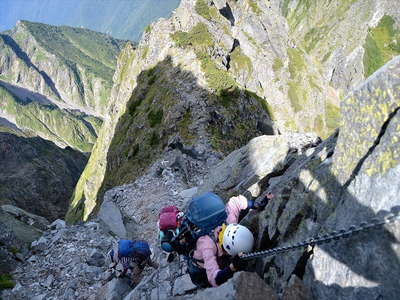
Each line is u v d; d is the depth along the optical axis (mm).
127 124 71000
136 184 22750
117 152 68062
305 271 4859
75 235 15789
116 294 10203
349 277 4023
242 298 4676
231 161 11820
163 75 64875
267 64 79062
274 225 6008
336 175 4836
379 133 4090
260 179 9016
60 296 11969
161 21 78625
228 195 10445
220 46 71250
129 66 105500
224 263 5809
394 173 3787
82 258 13859
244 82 73250
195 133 43750
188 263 5891
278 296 4848
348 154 4621
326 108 87188
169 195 20047
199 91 51750
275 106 75812
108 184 70062
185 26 73375
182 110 50031
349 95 4547
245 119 51750
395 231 3523
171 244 5832
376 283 3680
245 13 82688
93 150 128250
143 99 70250
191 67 58344
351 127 4551
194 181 26594
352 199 4297
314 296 4570
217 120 47750
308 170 5664
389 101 3926
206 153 39344
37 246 15086
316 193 5148
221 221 5469
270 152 10273
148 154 52469
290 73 84875
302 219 5340
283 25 92250
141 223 18031
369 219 3902
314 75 90750
